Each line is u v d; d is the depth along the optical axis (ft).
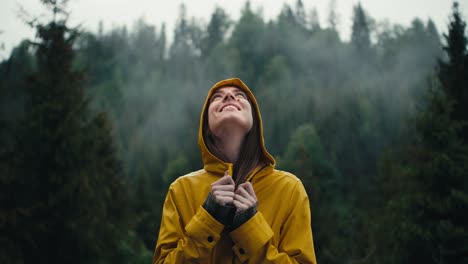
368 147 238.48
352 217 119.14
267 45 519.60
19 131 49.90
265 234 7.25
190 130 295.48
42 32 55.01
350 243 81.97
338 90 360.07
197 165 191.52
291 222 8.04
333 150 226.99
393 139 240.12
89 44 484.33
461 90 53.11
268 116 296.92
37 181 48.62
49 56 54.80
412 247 40.81
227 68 459.32
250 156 8.52
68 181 48.57
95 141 54.49
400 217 42.86
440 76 56.13
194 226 7.22
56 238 47.09
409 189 44.57
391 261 42.93
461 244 37.81
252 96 9.04
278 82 410.31
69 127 51.19
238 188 7.42
